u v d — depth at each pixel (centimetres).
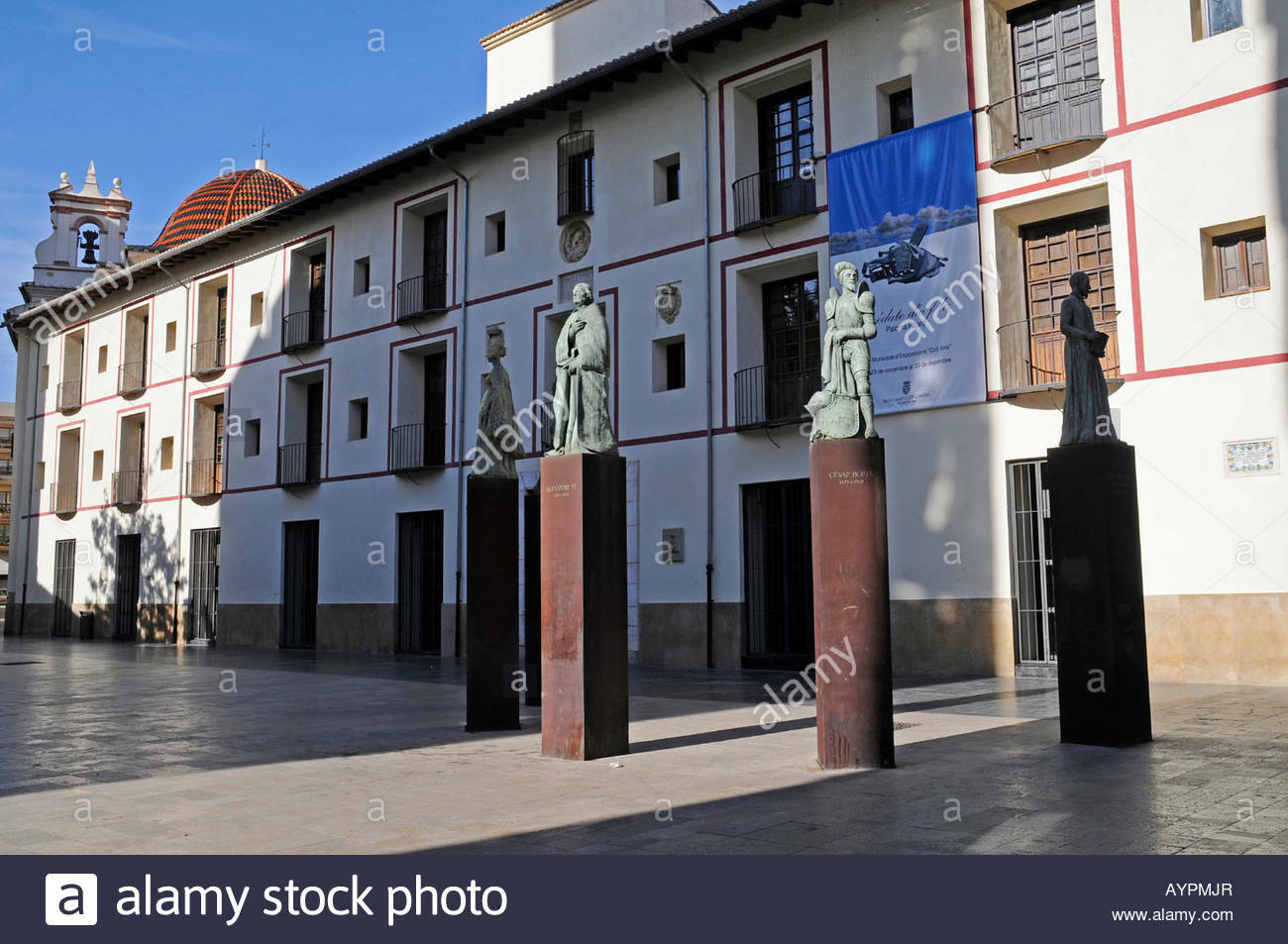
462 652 2633
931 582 1869
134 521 3816
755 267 2177
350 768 930
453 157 2798
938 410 1888
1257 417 1572
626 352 2392
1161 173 1684
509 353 2633
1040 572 1784
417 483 2809
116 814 730
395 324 2912
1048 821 654
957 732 1083
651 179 2380
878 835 629
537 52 2922
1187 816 660
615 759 953
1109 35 1753
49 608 4228
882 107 2033
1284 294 1562
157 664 2447
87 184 4481
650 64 2319
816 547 898
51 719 1325
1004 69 1880
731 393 2192
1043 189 1798
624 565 992
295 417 3244
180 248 3566
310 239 3216
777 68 2177
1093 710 972
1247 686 1510
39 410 4412
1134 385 1686
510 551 1215
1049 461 1012
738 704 1427
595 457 982
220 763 966
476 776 877
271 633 3209
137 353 3922
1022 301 1867
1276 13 1595
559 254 2547
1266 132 1594
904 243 1944
